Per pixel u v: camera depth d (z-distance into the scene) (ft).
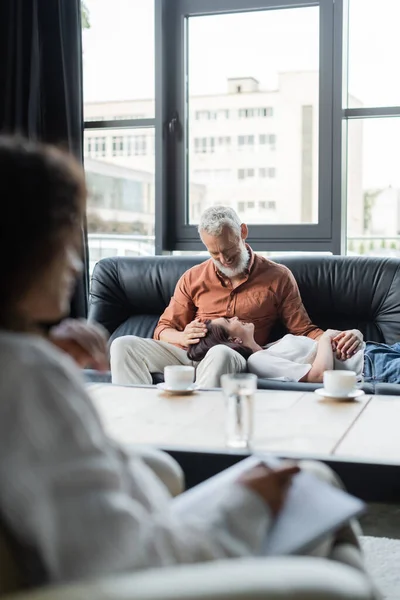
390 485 4.53
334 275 10.79
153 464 3.65
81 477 2.21
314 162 12.89
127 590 2.05
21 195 2.43
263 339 10.52
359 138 12.76
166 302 11.51
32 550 2.19
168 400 6.75
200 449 4.88
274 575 2.16
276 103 13.10
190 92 13.61
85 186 2.67
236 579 2.13
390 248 12.73
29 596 2.04
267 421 5.81
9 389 2.19
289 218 13.10
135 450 3.73
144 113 13.74
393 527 6.44
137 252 13.88
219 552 2.58
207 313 10.71
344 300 10.69
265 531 2.79
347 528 3.40
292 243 13.04
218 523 2.73
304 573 2.19
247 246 10.82
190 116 13.62
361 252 12.91
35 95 13.06
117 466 2.37
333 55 12.61
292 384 8.81
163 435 5.34
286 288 10.58
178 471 3.76
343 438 5.21
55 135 13.08
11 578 2.25
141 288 11.60
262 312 10.52
